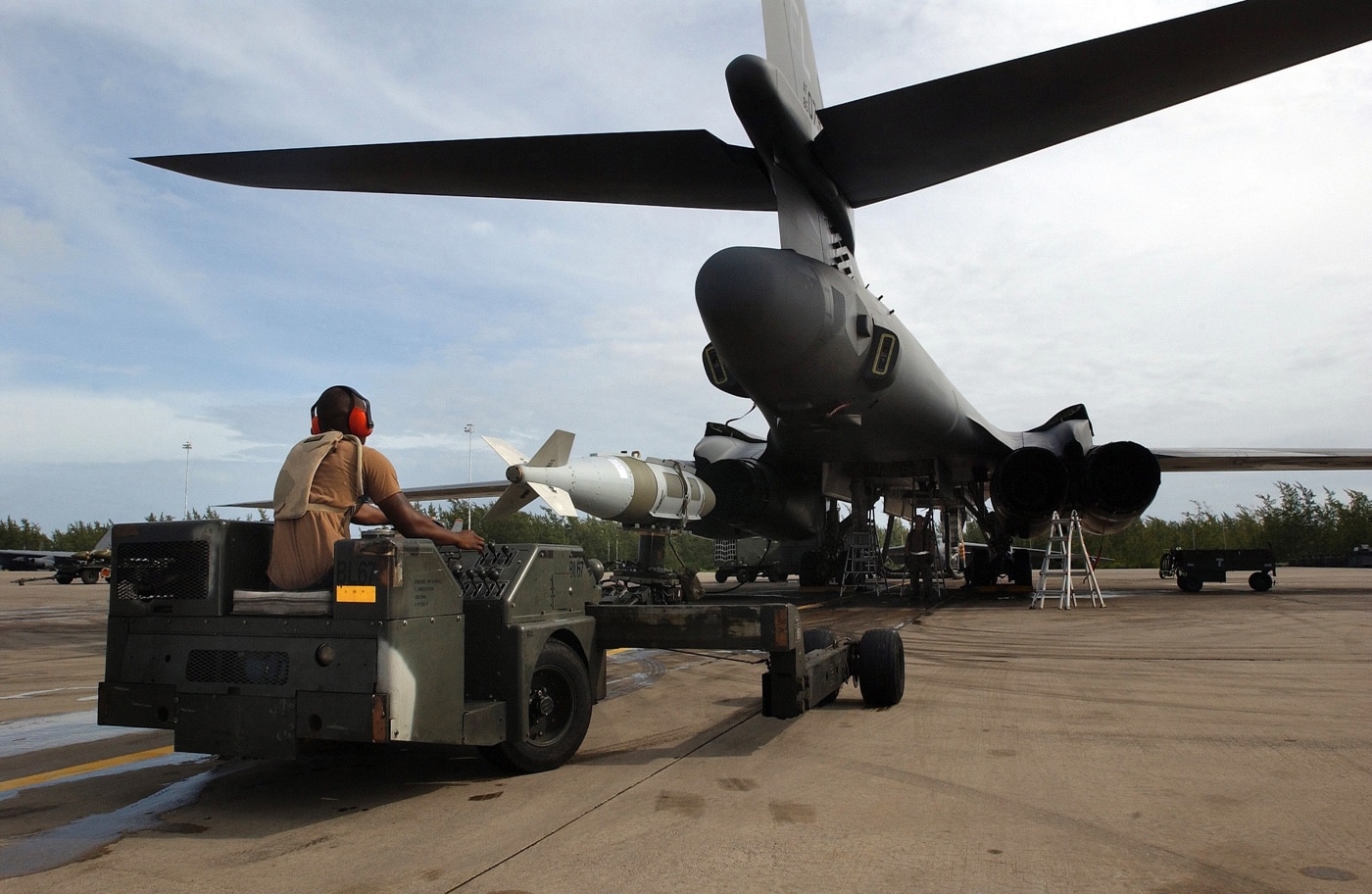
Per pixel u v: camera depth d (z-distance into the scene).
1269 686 6.91
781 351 11.64
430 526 4.56
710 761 4.86
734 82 9.41
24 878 3.23
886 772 4.52
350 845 3.55
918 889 2.96
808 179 10.87
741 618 5.00
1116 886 2.97
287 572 4.17
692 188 10.80
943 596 18.55
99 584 39.44
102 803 4.29
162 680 4.15
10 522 84.06
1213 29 6.60
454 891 3.03
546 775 4.62
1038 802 3.96
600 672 5.37
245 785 4.58
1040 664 8.38
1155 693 6.69
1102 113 8.09
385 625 3.67
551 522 46.72
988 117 8.66
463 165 8.64
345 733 3.68
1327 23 6.36
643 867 3.22
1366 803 3.89
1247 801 3.93
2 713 6.97
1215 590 20.73
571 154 8.96
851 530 19.75
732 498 17.89
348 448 4.38
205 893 3.06
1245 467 20.45
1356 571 39.94
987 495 20.78
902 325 14.62
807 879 3.06
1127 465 16.20
